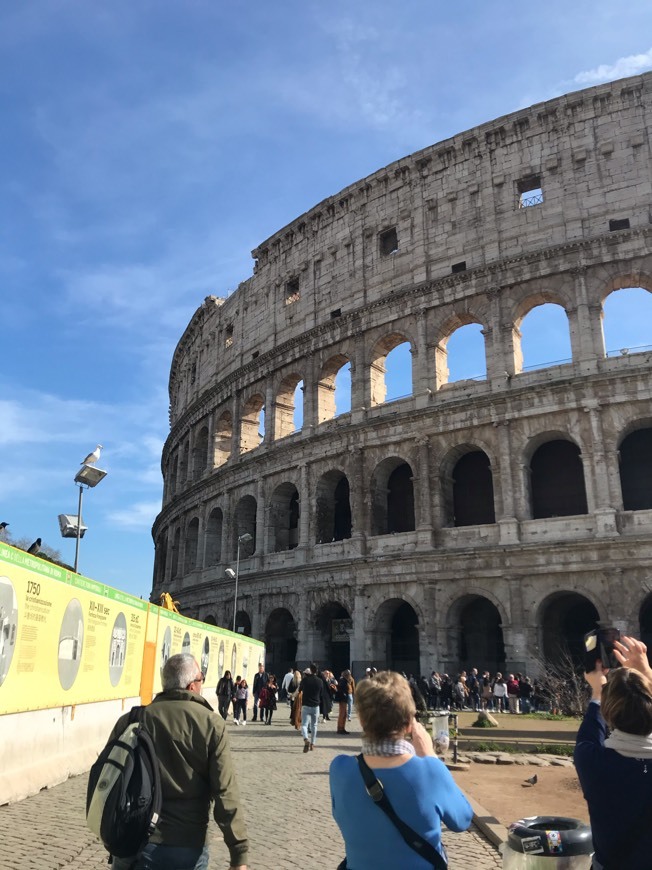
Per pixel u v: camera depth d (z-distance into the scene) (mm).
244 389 79438
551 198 58469
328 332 69062
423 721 34031
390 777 6266
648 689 6512
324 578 61875
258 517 71375
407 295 63094
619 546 48531
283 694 66750
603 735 6852
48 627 21031
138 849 7020
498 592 52469
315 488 66000
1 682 18250
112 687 26812
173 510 93250
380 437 61375
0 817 16812
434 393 60062
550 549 50719
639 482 52969
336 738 35031
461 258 61562
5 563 18406
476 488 59219
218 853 14844
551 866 7891
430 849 6078
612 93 57781
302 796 20500
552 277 56719
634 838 6023
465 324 61812
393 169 67438
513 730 34438
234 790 7793
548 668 48406
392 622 62250
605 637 7684
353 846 6258
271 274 79000
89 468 34062
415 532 57406
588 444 51875
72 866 13398
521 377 55969
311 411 69000
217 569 76000
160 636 33719
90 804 7129
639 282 54375
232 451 78562
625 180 56000
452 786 6434
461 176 63500
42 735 20828
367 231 68812
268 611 66250
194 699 8281
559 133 59344
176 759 7781
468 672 57188
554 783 22422
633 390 50969
